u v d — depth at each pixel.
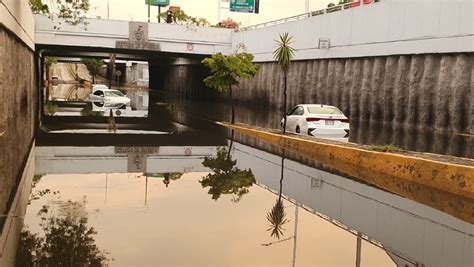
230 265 6.32
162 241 7.30
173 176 13.24
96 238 7.31
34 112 33.00
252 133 23.77
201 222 8.53
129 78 105.75
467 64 19.91
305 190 11.57
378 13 24.91
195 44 40.88
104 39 38.59
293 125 21.50
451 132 20.55
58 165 14.36
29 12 29.19
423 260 6.77
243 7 60.06
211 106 45.78
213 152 18.03
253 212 9.41
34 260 6.20
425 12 21.83
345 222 8.80
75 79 114.06
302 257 6.76
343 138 19.83
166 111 39.28
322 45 29.23
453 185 10.98
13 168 13.04
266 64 36.88
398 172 13.00
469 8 19.53
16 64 22.81
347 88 27.72
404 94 23.47
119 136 22.47
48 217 8.44
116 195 10.60
